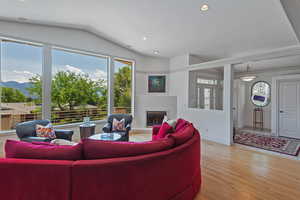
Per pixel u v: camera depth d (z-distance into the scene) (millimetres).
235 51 4730
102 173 1260
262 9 2689
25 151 1345
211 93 5812
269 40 3768
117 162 1293
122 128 4066
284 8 1896
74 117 4512
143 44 4887
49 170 1218
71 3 3002
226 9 2812
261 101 6449
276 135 5246
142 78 5934
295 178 2391
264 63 5211
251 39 3783
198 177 2104
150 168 1411
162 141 1646
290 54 3172
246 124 6887
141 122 5746
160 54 5586
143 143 1525
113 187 1288
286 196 1960
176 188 1650
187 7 2908
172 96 5688
